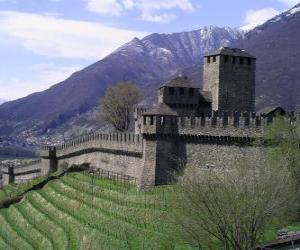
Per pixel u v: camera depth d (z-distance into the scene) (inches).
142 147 4323.3
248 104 4813.0
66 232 4035.4
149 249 3129.9
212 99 4761.3
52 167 6697.8
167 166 4111.7
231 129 3779.5
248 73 4815.5
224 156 3814.0
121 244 3356.3
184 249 2906.0
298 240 2289.6
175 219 2822.3
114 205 4042.8
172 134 4111.7
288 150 3159.5
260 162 3472.0
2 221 5044.3
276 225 2815.0
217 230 2534.5
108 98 7190.0
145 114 4183.1
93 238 3656.5
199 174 3629.4
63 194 4899.1
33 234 4377.5
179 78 4640.8
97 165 5378.9
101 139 5275.6
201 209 2529.5
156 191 3949.3
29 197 5339.6
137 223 3540.8
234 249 2470.5
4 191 6432.1
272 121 3565.5
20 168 7746.1
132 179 4532.5
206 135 3919.8
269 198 2561.5
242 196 2532.0
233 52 4781.0
